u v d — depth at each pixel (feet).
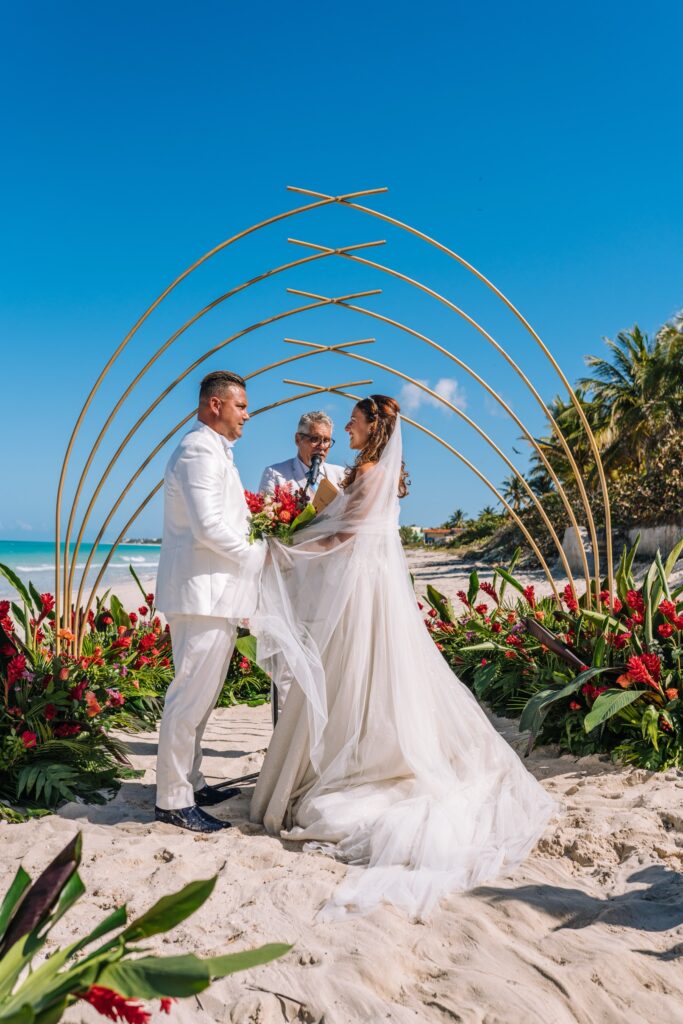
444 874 9.66
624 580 17.61
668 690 14.61
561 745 15.83
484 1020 6.77
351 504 12.56
